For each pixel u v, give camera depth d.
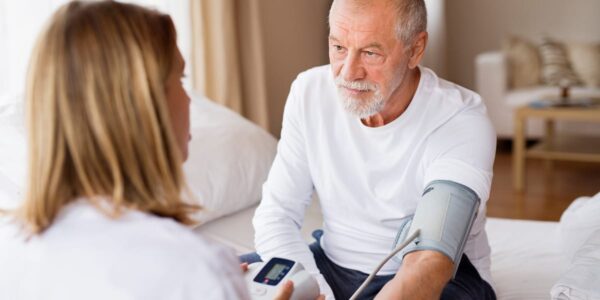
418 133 1.29
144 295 0.62
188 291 0.62
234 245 1.74
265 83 3.28
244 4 3.08
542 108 3.51
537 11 5.29
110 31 0.65
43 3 2.10
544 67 4.74
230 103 2.94
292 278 0.97
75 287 0.64
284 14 3.76
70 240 0.65
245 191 1.96
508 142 4.94
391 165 1.32
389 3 1.21
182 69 0.74
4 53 2.02
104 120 0.64
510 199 3.48
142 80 0.65
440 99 1.30
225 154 1.96
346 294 1.39
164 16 0.71
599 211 1.59
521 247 1.77
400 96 1.30
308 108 1.43
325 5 4.25
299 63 3.96
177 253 0.63
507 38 4.93
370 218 1.37
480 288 1.32
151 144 0.67
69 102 0.64
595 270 1.28
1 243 0.69
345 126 1.37
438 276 1.08
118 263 0.63
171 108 0.72
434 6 5.06
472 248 1.36
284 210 1.45
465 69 5.62
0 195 1.45
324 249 1.49
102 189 0.66
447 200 1.15
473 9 5.50
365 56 1.24
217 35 2.88
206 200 1.82
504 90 4.54
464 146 1.24
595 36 5.13
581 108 3.46
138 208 0.67
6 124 1.61
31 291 0.66
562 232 1.71
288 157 1.47
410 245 1.13
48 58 0.65
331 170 1.39
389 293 1.07
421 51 1.29
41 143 0.66
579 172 3.99
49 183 0.66
